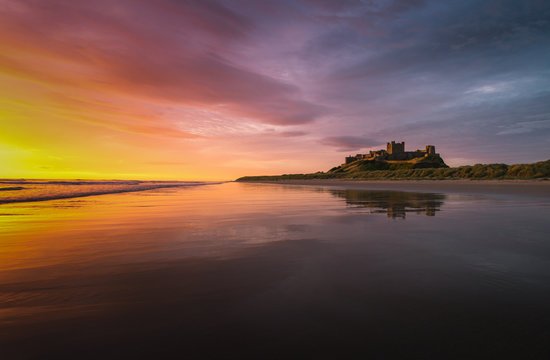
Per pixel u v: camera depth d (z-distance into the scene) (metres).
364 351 1.87
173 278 3.24
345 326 2.18
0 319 2.28
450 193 19.50
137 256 4.20
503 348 1.88
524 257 3.99
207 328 2.17
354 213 9.12
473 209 9.81
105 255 4.25
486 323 2.19
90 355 1.83
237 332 2.11
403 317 2.30
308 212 9.64
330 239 5.24
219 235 5.75
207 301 2.63
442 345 1.92
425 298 2.66
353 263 3.76
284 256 4.14
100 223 7.47
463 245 4.68
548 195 15.82
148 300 2.65
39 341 1.98
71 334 2.07
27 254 4.31
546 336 2.00
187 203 14.03
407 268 3.53
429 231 5.92
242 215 9.03
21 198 16.55
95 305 2.55
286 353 1.85
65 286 3.00
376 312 2.39
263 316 2.34
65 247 4.77
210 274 3.38
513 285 2.96
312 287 2.95
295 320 2.27
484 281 3.08
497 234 5.55
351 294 2.76
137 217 8.67
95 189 30.00
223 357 1.82
